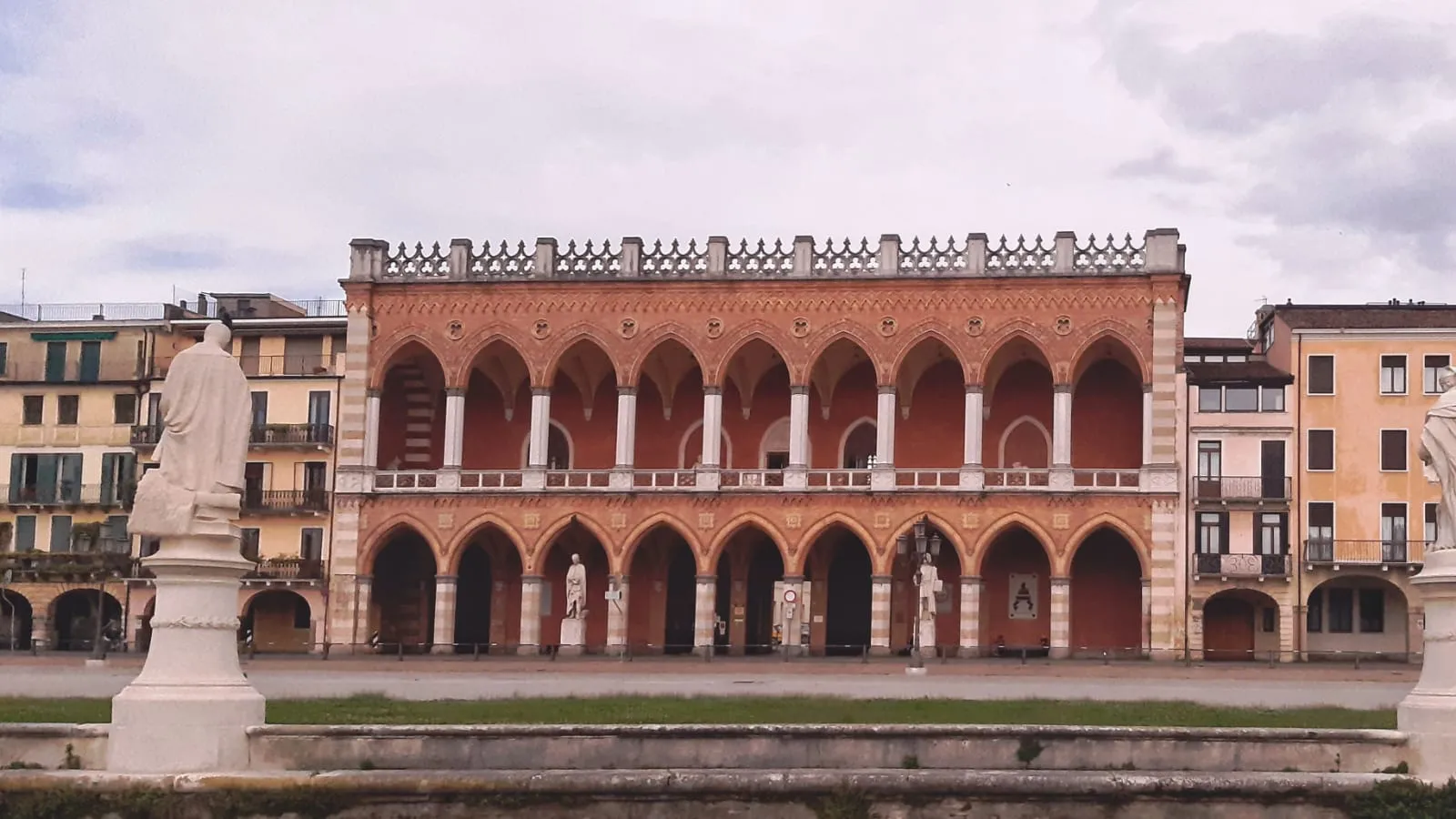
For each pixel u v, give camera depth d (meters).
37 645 85.31
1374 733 25.69
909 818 24.97
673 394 85.00
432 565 85.38
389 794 24.55
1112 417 80.44
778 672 60.12
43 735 24.92
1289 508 76.94
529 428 86.12
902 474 78.25
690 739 26.28
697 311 79.44
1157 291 75.56
